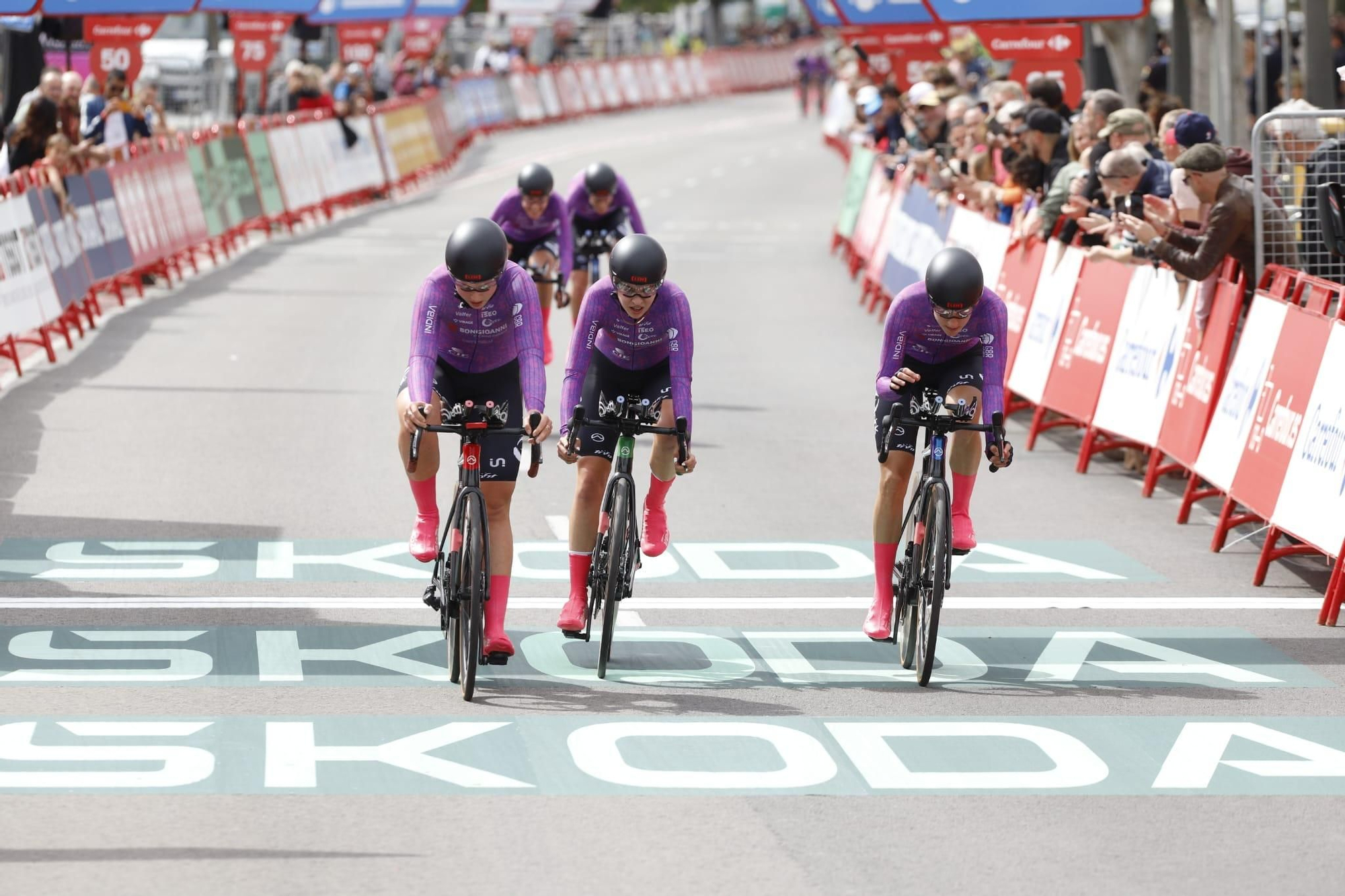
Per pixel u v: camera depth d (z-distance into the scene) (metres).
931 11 31.42
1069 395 22.22
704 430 23.08
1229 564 16.97
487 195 59.66
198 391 25.14
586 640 13.45
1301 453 16.08
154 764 10.91
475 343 13.07
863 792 10.70
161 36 69.25
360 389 25.58
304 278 38.69
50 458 20.44
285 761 11.02
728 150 81.56
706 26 143.50
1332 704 12.70
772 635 14.37
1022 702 12.62
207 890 9.02
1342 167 19.09
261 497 18.77
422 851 9.61
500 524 13.12
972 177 29.55
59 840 9.65
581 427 13.17
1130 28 39.97
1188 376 19.27
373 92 64.50
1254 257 18.45
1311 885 9.40
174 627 14.06
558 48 113.69
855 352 30.16
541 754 11.27
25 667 12.91
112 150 34.62
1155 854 9.79
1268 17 44.03
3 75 39.78
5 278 25.69
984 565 16.75
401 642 13.84
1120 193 20.48
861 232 40.62
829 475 20.50
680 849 9.71
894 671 13.39
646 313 13.35
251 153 45.50
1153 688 13.05
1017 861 9.64
